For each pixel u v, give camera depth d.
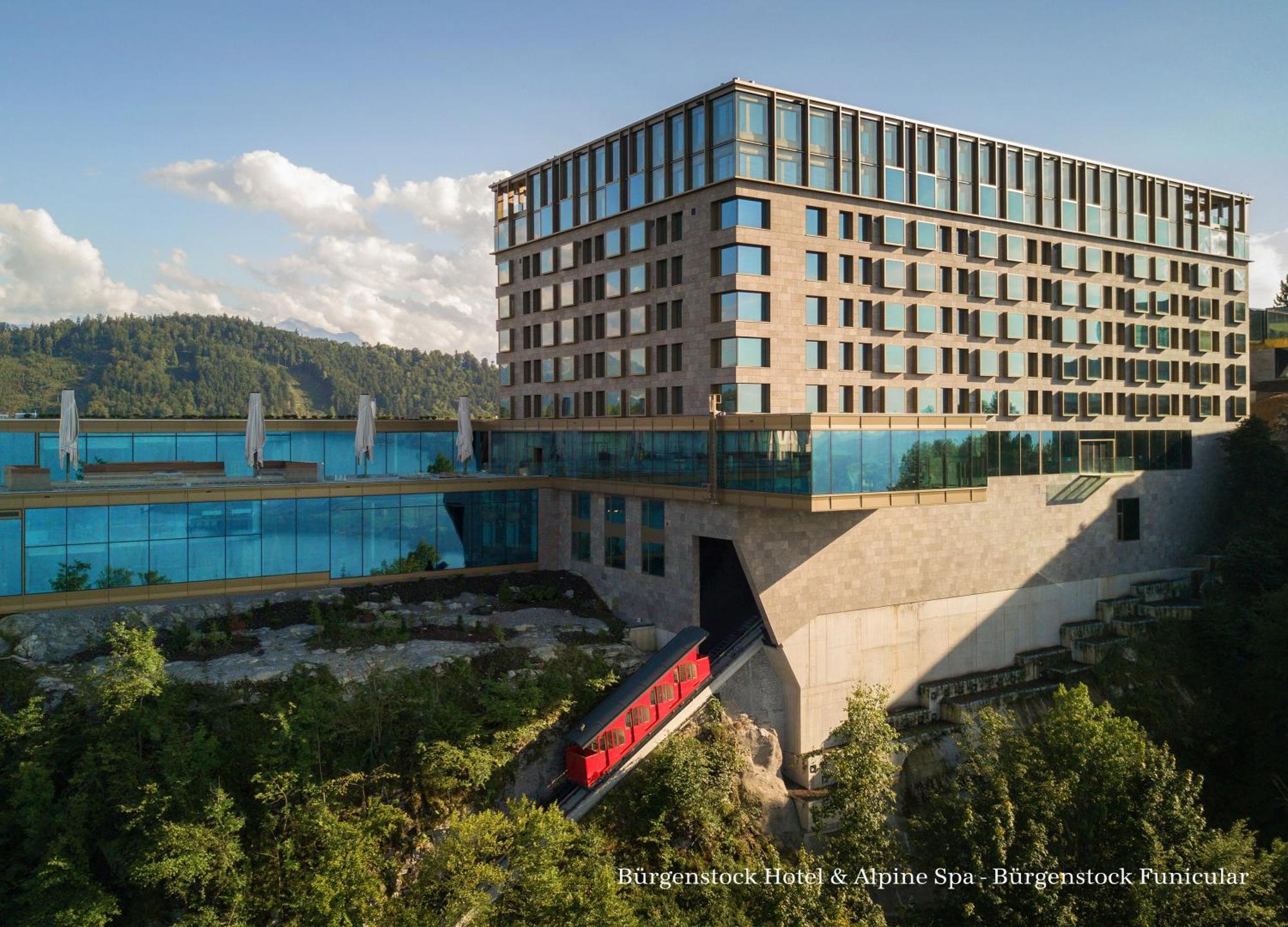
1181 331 69.25
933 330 54.12
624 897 32.41
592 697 40.06
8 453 51.69
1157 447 66.69
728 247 46.25
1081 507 60.75
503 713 36.50
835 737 46.50
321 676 35.91
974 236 56.47
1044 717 51.84
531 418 62.56
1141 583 64.81
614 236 54.97
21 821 29.05
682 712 41.09
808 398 48.50
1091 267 62.72
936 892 34.31
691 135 48.91
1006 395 57.88
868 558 47.72
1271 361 85.25
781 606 44.03
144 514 41.97
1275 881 32.38
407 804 33.66
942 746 47.59
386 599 47.31
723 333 46.31
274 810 31.12
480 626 44.62
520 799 35.38
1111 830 34.09
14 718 31.27
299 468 51.19
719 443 43.66
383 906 29.52
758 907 33.34
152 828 28.97
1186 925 30.61
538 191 63.03
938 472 42.84
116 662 33.62
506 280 66.88
